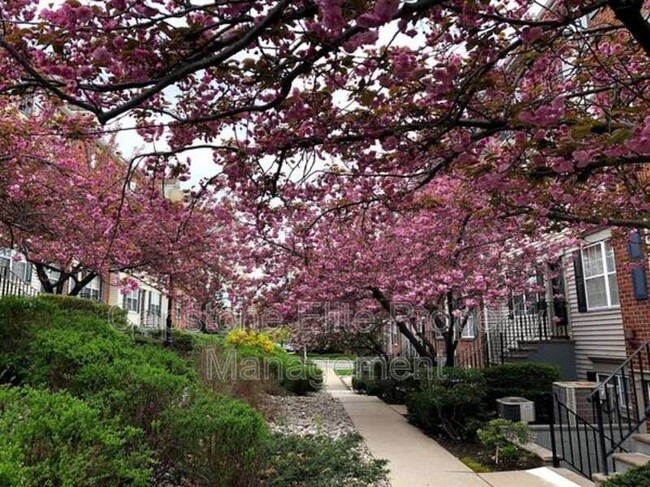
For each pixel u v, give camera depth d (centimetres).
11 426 251
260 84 346
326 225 795
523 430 642
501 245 866
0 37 282
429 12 282
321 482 396
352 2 221
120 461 277
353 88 352
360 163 450
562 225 607
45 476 227
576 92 402
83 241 860
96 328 597
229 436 373
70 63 296
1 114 691
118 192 859
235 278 1088
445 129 367
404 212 621
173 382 416
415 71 303
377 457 643
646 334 840
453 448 703
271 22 249
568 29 349
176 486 388
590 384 869
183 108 388
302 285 931
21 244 947
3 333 528
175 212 623
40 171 791
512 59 410
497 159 383
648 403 727
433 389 790
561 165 325
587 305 1046
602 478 501
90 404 362
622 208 527
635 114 349
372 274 871
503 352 1119
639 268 846
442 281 816
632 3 269
